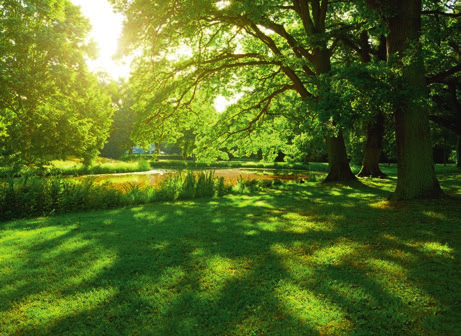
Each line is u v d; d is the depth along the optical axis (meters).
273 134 20.28
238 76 17.16
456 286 3.69
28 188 9.81
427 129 8.86
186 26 11.56
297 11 15.55
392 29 8.98
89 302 3.54
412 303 3.34
